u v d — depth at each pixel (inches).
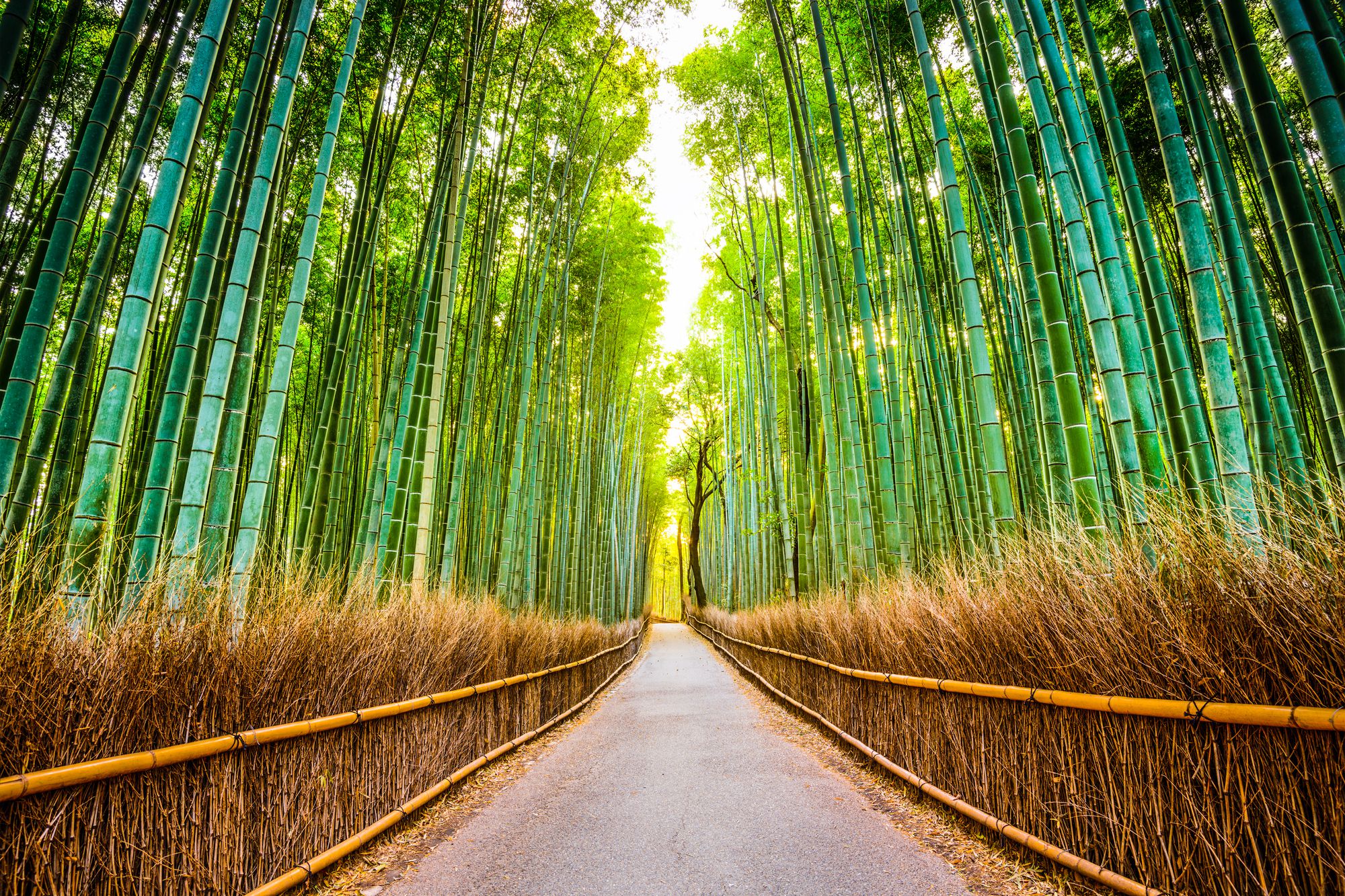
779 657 275.9
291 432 298.2
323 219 289.6
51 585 78.7
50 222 132.5
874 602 170.9
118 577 105.0
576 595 421.7
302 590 111.0
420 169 252.2
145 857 64.4
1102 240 108.7
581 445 428.1
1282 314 195.9
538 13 251.9
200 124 102.7
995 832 94.6
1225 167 168.6
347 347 186.7
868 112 275.1
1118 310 105.9
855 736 162.6
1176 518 75.5
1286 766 58.2
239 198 139.9
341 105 133.6
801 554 322.3
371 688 105.1
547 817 118.6
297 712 87.1
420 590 183.9
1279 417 141.5
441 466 253.4
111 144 128.4
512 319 299.4
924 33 148.9
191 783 70.3
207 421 102.0
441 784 125.3
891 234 261.1
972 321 137.3
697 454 838.5
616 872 92.0
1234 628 63.4
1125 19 206.1
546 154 309.9
